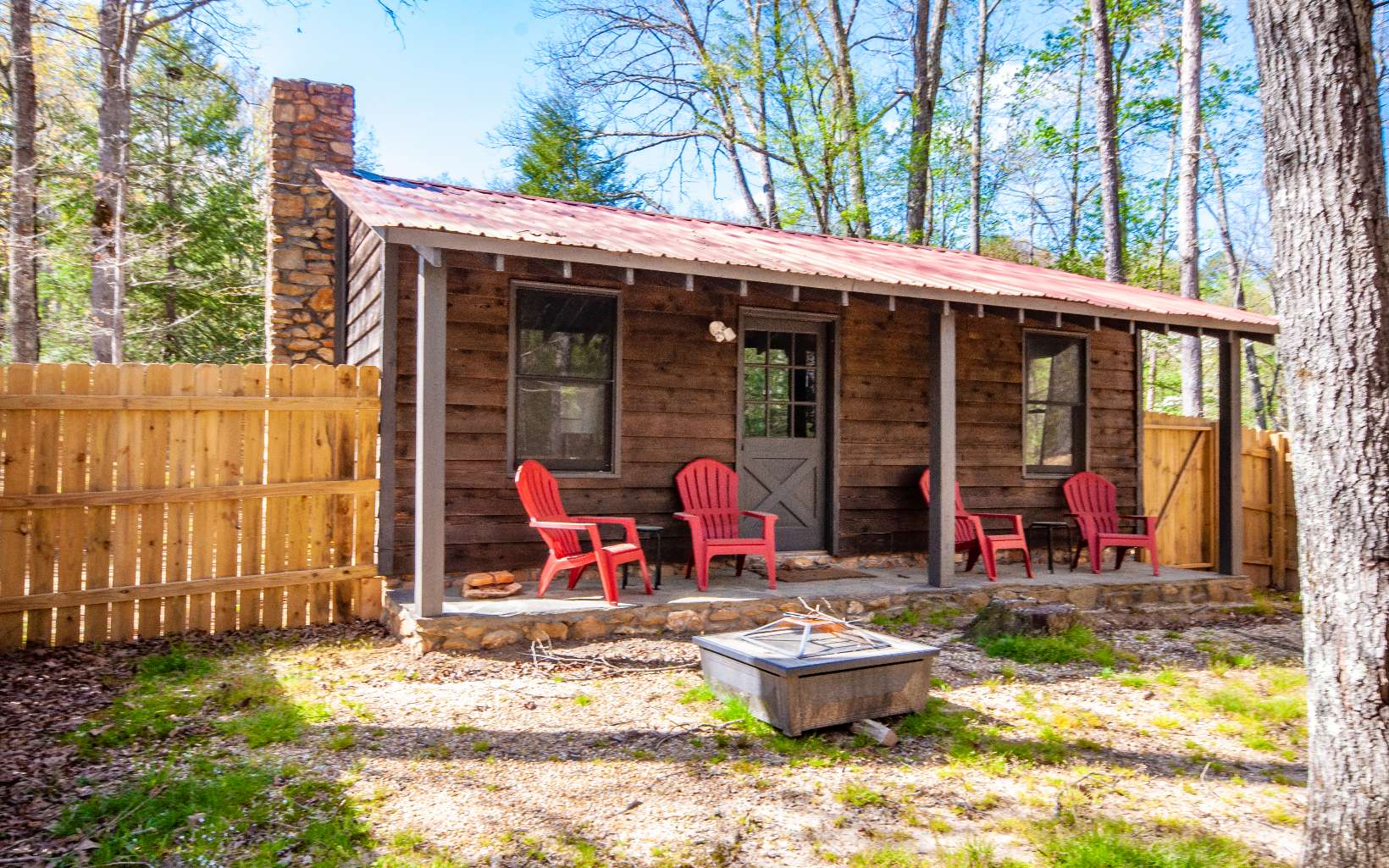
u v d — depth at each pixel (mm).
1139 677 4973
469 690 4383
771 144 19375
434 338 5148
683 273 5410
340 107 8664
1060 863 2682
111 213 12844
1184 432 9492
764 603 5992
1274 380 22781
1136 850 2711
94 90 14133
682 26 19656
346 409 5953
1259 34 2674
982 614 5840
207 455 5523
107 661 4844
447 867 2588
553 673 4723
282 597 5750
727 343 7328
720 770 3404
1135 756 3693
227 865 2580
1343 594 2389
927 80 17609
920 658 4059
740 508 7438
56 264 14750
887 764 3521
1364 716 2332
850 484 7863
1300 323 2535
